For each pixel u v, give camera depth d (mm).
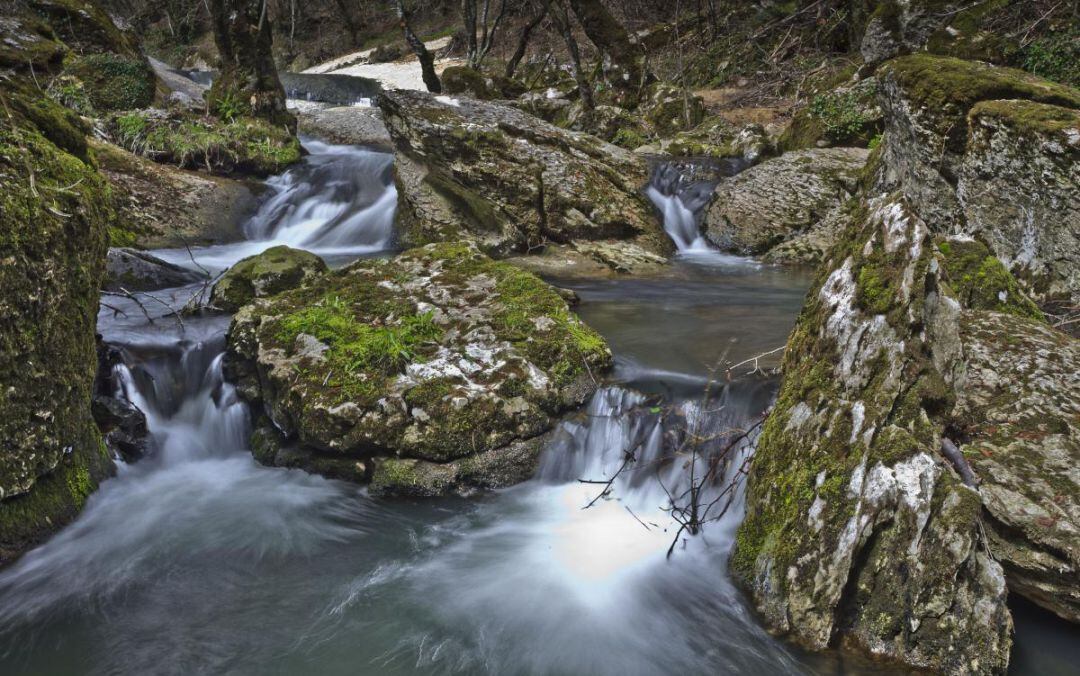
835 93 11555
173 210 9477
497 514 4234
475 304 5301
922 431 3119
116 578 3693
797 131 11789
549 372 4703
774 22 17172
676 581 3619
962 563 2805
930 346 3291
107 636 3314
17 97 4242
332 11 34281
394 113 9352
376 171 11266
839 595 2949
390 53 28453
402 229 9555
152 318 6047
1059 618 3139
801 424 3324
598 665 3164
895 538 2900
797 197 9336
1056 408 3477
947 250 4840
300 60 32344
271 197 10648
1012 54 9875
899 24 11203
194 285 7414
